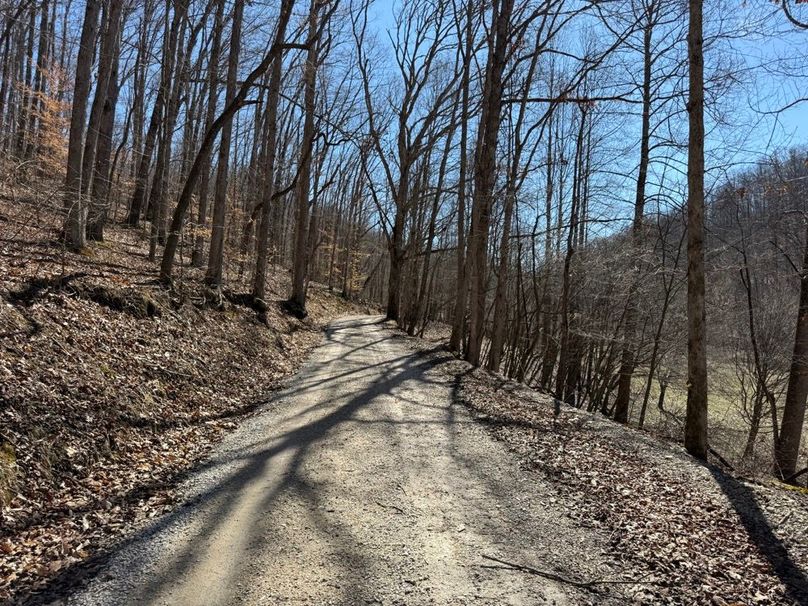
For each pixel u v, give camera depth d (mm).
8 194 9617
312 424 7734
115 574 3615
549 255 19922
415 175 28672
